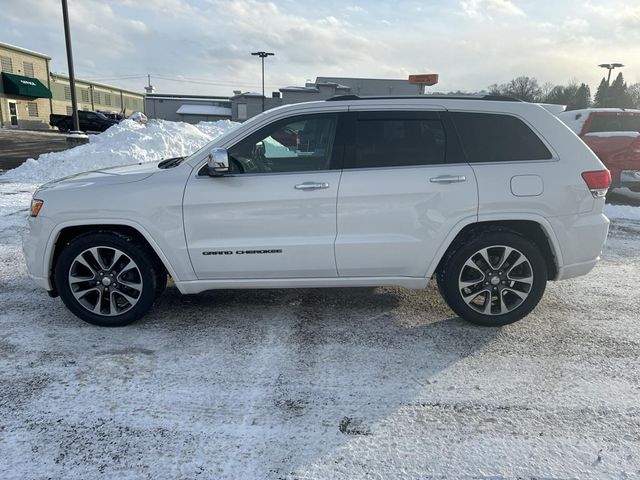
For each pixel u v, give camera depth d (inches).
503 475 92.0
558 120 151.1
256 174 146.3
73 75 759.7
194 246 146.9
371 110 148.9
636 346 143.6
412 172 144.6
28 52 1625.2
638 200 412.5
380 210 144.8
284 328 154.1
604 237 151.3
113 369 128.0
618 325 158.2
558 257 149.6
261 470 93.1
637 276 209.9
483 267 150.2
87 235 147.9
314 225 145.7
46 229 146.9
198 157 149.2
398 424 107.1
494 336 149.5
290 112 149.2
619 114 395.2
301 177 144.9
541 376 126.9
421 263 148.8
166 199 144.7
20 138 971.3
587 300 180.9
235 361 133.2
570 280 204.4
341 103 149.9
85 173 166.6
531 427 106.2
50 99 1769.2
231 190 144.7
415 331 152.6
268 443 100.7
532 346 143.3
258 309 169.3
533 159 147.7
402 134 147.9
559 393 119.2
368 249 146.5
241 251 146.8
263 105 1782.7
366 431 104.8
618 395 118.5
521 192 144.5
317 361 133.6
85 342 143.3
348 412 111.3
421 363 133.0
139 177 149.3
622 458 96.6
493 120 149.1
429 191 143.8
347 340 146.2
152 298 152.3
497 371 129.1
